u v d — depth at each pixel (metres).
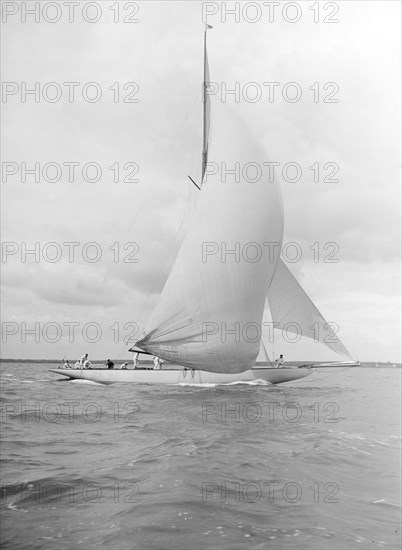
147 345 28.50
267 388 29.98
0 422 14.84
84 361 33.38
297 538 5.81
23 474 8.59
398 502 7.27
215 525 6.16
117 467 9.10
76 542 5.63
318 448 11.10
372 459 10.14
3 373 49.44
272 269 28.50
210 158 28.31
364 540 5.80
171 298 27.59
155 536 5.81
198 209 27.70
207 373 30.55
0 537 5.76
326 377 55.00
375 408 20.12
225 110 28.73
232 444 11.55
